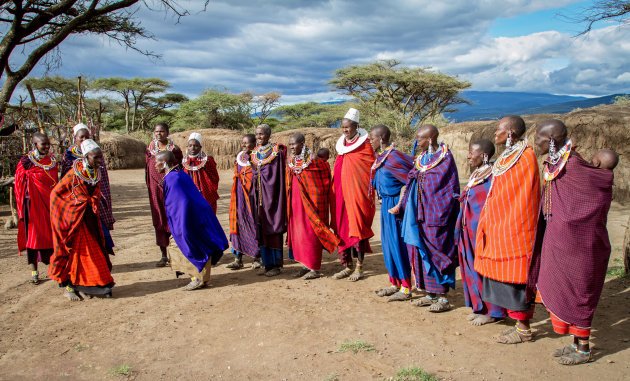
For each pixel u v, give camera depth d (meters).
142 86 54.66
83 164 5.23
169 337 4.48
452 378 3.58
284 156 6.45
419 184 4.93
